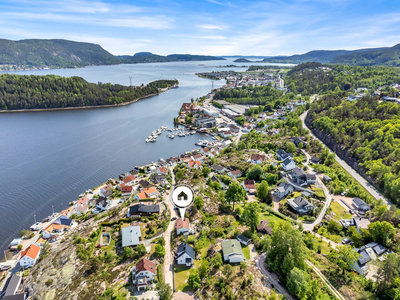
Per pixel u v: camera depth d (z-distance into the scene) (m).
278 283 68.56
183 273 75.69
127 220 103.81
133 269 76.75
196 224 98.06
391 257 65.81
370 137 173.12
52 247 101.62
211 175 152.88
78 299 69.62
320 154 175.00
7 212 128.50
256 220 91.69
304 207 110.25
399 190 116.31
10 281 86.19
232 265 75.00
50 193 145.38
